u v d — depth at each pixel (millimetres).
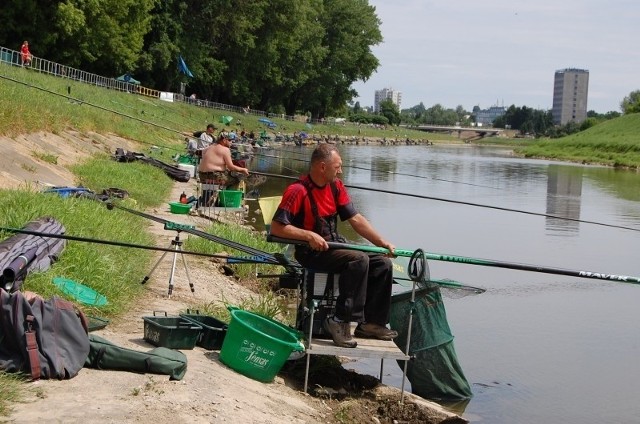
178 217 15719
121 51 53844
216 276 11328
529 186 38688
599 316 12312
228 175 17281
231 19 66000
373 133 108625
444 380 8234
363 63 93875
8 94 20172
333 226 7461
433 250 17578
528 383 9031
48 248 8125
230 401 6133
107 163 19844
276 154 47531
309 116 97125
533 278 15109
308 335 7367
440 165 53938
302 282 7559
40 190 12703
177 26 61562
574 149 87062
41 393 5590
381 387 7879
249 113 73750
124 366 6258
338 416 7008
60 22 47719
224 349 7109
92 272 8414
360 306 7230
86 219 10359
